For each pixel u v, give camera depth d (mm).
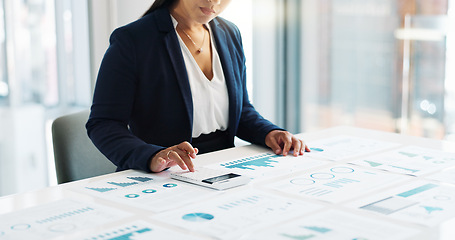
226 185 1285
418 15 2934
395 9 3021
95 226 1044
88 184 1328
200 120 1787
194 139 1812
